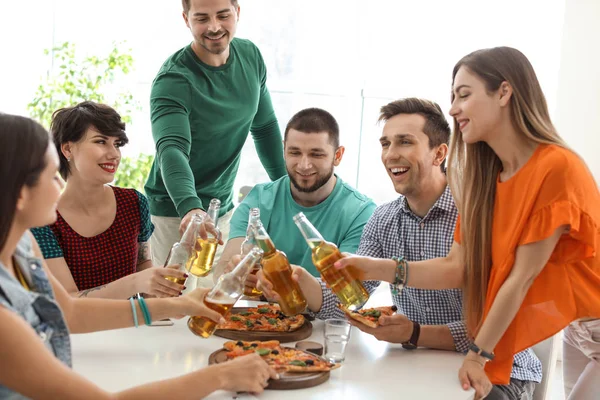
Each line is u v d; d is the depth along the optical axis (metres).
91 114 1.93
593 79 3.18
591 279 1.53
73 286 1.87
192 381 1.18
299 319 1.75
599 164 3.21
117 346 1.56
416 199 1.90
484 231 1.61
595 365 1.83
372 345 1.68
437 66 3.55
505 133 1.54
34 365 1.00
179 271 1.70
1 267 1.04
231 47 2.61
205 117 2.53
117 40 4.02
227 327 1.66
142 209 2.11
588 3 3.15
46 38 4.19
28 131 1.04
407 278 1.69
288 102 3.81
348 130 3.76
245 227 2.28
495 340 1.47
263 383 1.27
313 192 2.20
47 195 1.07
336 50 3.72
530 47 3.29
